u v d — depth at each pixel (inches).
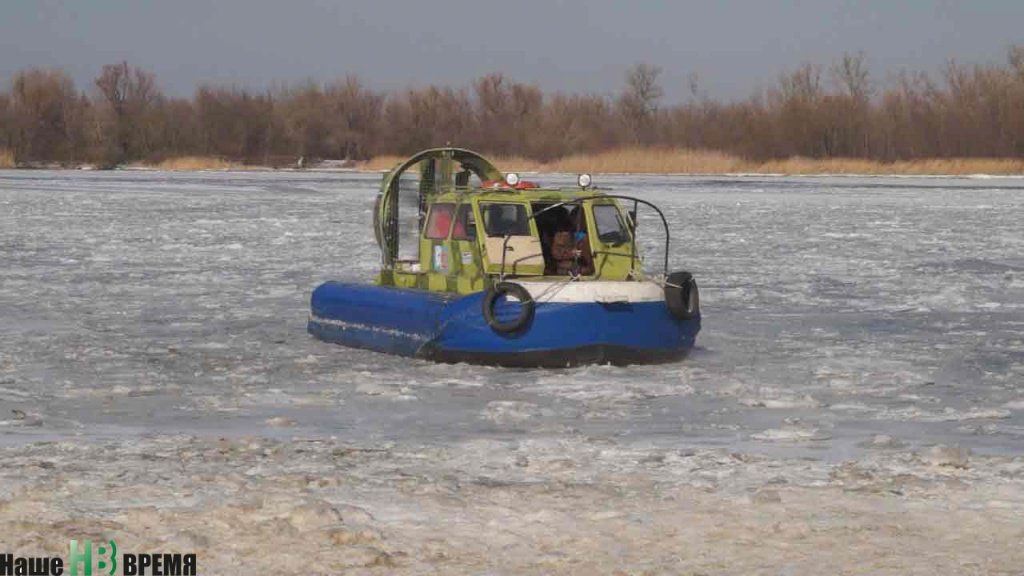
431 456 1189.1
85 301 2423.7
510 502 1021.2
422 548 904.9
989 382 1637.6
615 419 1393.9
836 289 2647.6
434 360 1708.9
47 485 1057.5
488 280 1706.4
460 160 1980.8
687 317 1692.9
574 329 1627.7
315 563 868.0
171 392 1552.7
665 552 898.1
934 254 3403.1
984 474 1117.7
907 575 846.5
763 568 861.8
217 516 966.4
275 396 1514.5
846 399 1523.1
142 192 6732.3
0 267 3029.0
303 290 2596.0
